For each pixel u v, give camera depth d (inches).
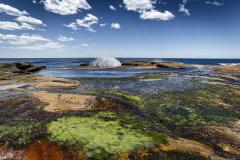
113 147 416.5
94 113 604.4
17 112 621.6
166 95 937.5
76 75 1904.5
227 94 976.9
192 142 474.0
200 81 1310.3
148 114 692.7
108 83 1314.0
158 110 742.5
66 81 1374.3
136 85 1202.0
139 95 938.1
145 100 860.0
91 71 2330.2
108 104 694.5
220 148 473.1
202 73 1891.0
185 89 1061.1
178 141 464.4
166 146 433.4
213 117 692.1
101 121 538.3
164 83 1248.8
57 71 2399.1
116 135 461.1
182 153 413.1
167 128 552.4
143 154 401.7
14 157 409.4
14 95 867.4
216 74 1760.6
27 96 795.4
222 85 1176.2
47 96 785.6
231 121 665.6
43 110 633.0
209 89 1065.5
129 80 1421.0
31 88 1122.7
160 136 474.6
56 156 402.0
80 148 413.4
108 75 1861.5
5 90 1048.8
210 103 831.7
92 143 427.2
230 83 1283.2
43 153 411.8
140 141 441.7
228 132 578.9
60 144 428.1
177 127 589.9
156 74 1745.8
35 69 2436.0
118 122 537.0
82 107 668.7
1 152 422.0
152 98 887.7
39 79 1425.9
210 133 559.5
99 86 1205.1
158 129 523.5
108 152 402.3
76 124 512.4
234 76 1617.9
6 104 711.1
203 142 489.4
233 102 857.5
